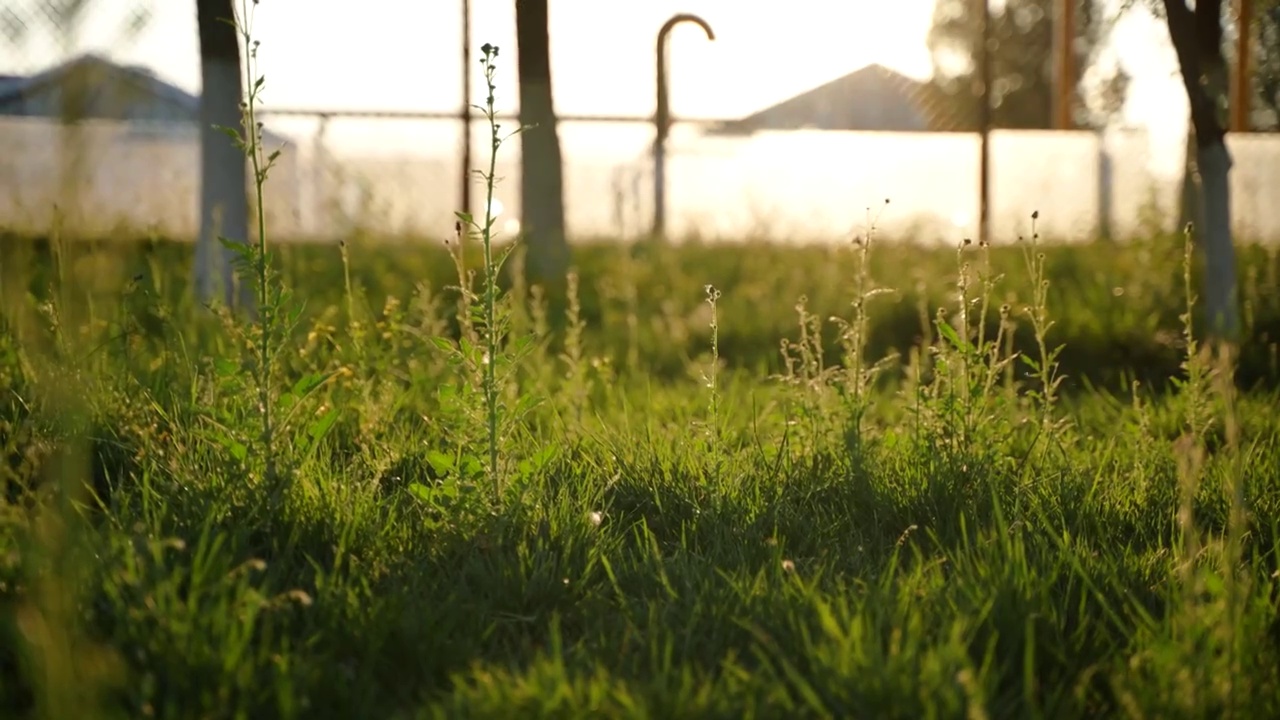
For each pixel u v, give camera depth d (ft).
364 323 21.29
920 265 40.88
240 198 29.09
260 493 12.48
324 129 54.85
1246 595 10.41
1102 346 29.91
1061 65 77.15
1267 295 31.60
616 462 15.48
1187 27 27.86
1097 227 58.95
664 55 59.57
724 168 60.95
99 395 15.25
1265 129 60.44
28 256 14.61
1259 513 14.49
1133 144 62.28
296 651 9.84
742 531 13.21
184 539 11.59
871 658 9.28
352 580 11.52
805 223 58.18
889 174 63.10
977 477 14.74
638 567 12.23
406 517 13.05
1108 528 13.93
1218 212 28.07
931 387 16.79
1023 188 63.57
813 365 17.49
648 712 8.93
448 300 33.83
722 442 15.74
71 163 8.36
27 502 12.35
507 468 13.34
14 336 16.57
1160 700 9.27
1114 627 11.14
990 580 11.10
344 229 46.75
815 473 15.15
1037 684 9.98
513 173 54.95
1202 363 17.44
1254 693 9.39
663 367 27.96
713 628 10.72
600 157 59.98
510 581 11.57
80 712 8.09
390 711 9.40
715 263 43.21
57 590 8.80
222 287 22.90
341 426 17.12
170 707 8.57
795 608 10.79
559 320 32.81
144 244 31.27
